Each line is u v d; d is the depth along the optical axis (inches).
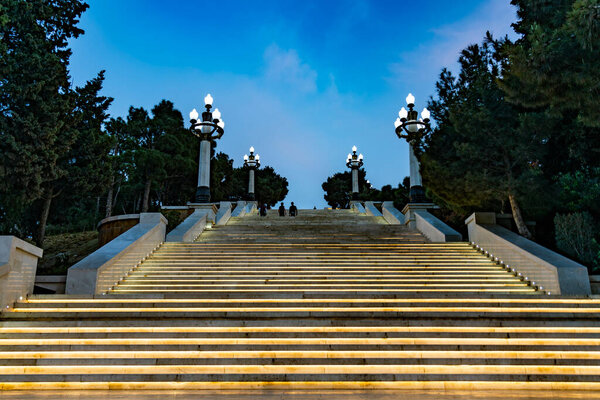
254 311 296.7
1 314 289.9
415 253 481.1
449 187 610.9
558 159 579.8
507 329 274.4
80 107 948.0
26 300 315.3
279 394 221.5
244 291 339.9
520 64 347.3
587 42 303.1
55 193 823.1
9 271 301.7
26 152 624.7
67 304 309.6
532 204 538.6
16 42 683.4
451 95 684.1
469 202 616.7
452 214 761.0
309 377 234.2
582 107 364.2
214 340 264.1
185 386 230.8
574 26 298.0
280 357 250.7
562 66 335.9
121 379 234.7
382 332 272.1
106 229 612.1
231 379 233.5
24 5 676.1
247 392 224.7
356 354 251.8
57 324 283.0
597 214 534.6
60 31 871.7
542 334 273.0
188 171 1304.1
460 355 250.8
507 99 403.5
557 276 338.6
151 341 263.1
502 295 326.0
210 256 468.1
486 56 693.3
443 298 328.5
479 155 553.0
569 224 490.3
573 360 244.7
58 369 240.5
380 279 387.2
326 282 374.9
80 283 341.7
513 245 411.2
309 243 566.9
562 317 290.2
